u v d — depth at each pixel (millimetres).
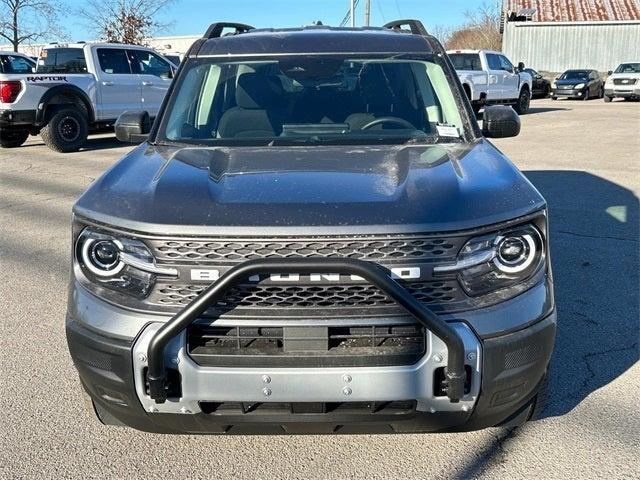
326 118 3643
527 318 2441
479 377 2383
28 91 11781
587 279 5082
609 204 7594
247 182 2658
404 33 4164
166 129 3564
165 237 2350
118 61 13312
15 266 5594
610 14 36969
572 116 19500
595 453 2865
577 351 3842
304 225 2318
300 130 3586
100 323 2441
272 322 2318
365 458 2871
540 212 2533
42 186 9055
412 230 2324
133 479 2758
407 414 2422
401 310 2330
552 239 6180
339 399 2340
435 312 2357
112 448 2967
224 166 2928
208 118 3699
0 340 4105
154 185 2648
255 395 2340
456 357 2287
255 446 2969
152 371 2316
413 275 2338
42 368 3730
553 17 37594
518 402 2576
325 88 3779
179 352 2336
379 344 2363
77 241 2547
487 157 3062
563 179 9117
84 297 2508
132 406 2467
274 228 2312
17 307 4668
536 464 2803
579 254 5719
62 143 12336
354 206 2400
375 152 3152
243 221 2346
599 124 16828
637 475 2715
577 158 11008
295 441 3004
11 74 11719
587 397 3326
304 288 2322
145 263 2389
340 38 4008
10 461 2873
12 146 13344
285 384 2322
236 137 3561
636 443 2934
